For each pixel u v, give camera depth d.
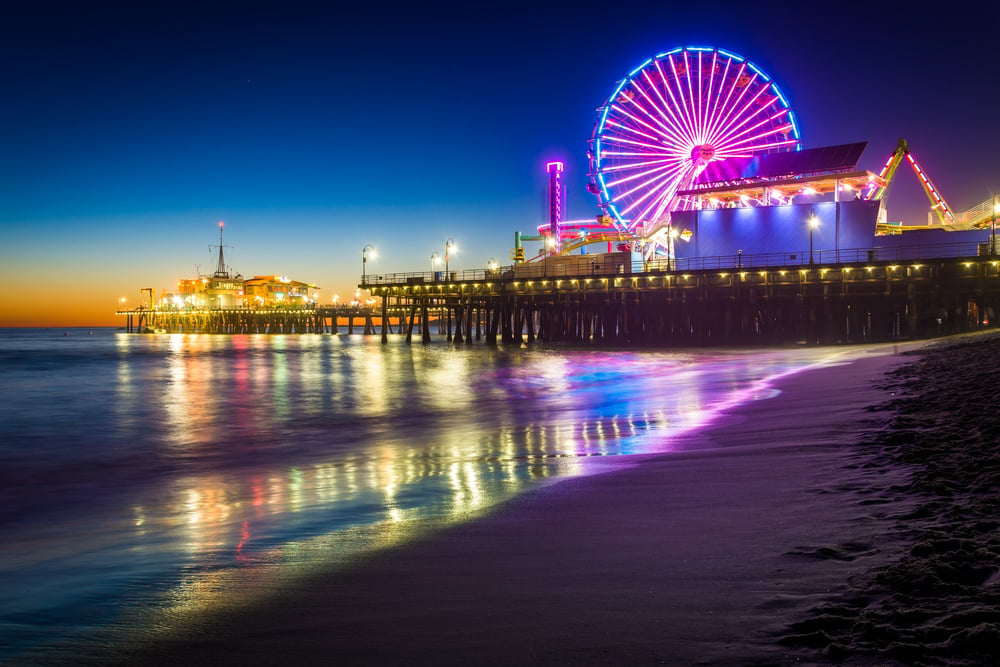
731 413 15.73
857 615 3.81
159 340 141.88
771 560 4.99
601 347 67.19
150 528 8.20
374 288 83.69
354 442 16.06
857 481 7.43
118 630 4.62
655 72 73.94
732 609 4.12
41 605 5.19
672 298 64.94
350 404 25.17
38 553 7.08
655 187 73.75
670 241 67.88
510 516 7.47
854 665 3.25
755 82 72.38
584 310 72.81
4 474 12.68
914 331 53.38
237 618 4.74
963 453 7.93
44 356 72.56
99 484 11.63
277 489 10.54
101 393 30.72
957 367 18.31
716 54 72.56
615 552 5.67
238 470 12.72
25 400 27.48
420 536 6.82
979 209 62.88
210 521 8.40
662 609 4.23
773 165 66.94
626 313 68.44
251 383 35.66
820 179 64.25
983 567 4.23
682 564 5.14
